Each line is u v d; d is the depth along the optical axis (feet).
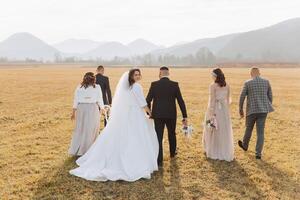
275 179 26.89
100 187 24.82
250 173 28.19
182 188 24.94
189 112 60.29
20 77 180.14
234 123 50.16
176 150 34.76
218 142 31.50
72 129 45.06
